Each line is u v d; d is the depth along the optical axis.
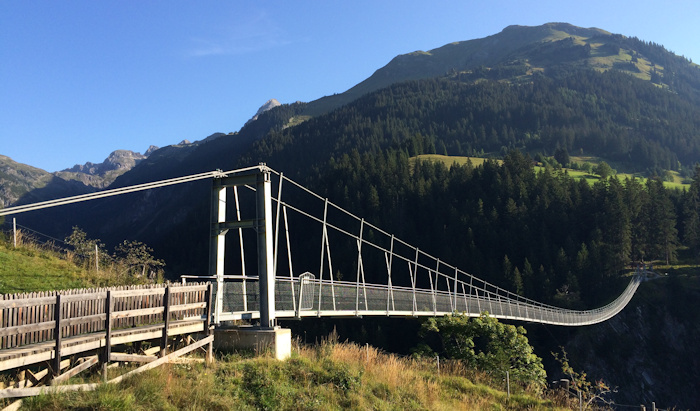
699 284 65.94
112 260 18.78
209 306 10.61
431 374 14.12
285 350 11.59
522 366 18.17
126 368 8.35
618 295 64.94
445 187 92.88
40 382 7.14
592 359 52.31
